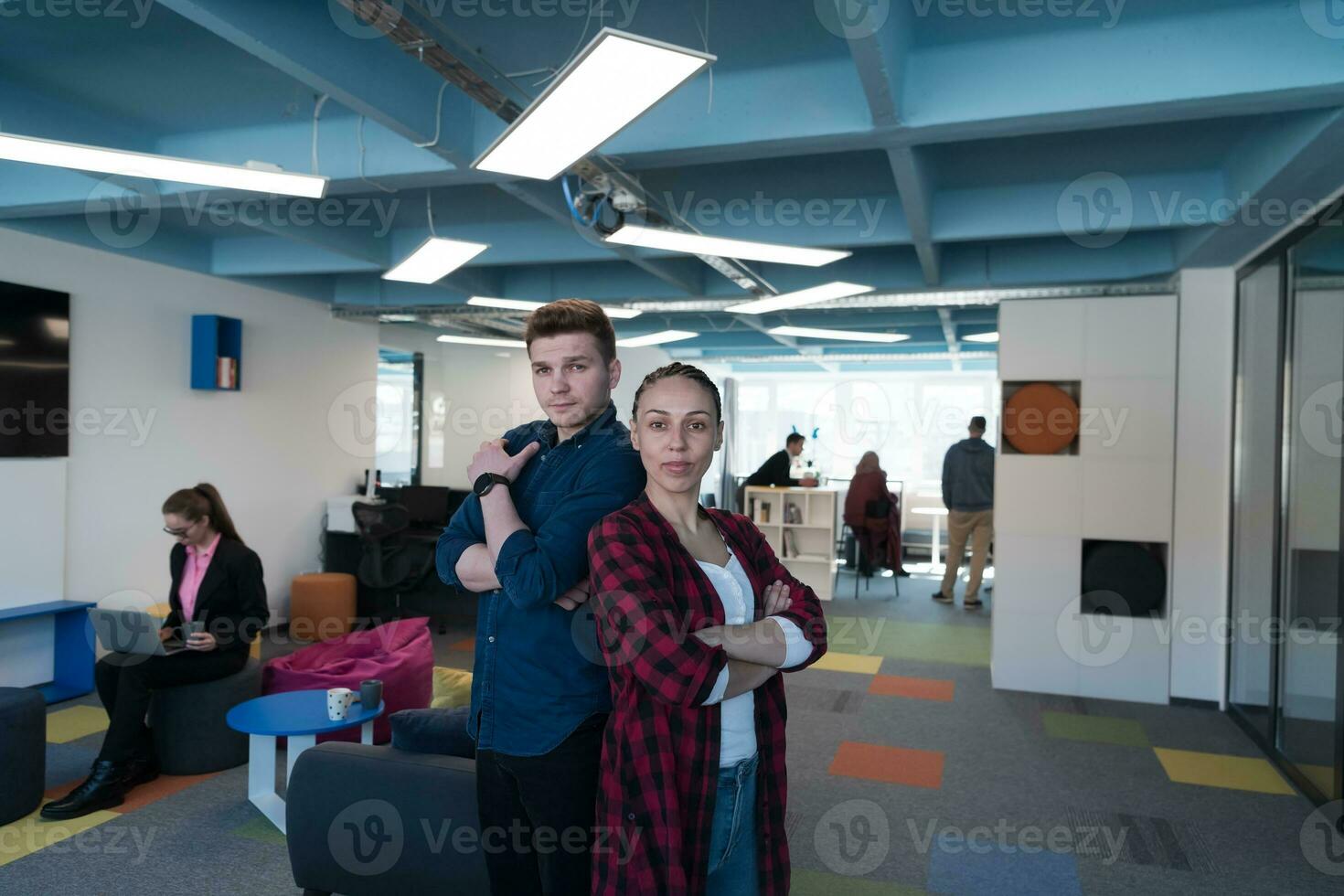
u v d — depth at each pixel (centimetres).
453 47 244
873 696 514
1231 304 499
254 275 615
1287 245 399
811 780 378
